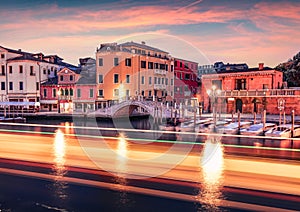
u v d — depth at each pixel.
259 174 7.78
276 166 9.02
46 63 50.88
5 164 8.95
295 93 36.00
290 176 7.57
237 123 28.28
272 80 38.31
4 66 49.06
